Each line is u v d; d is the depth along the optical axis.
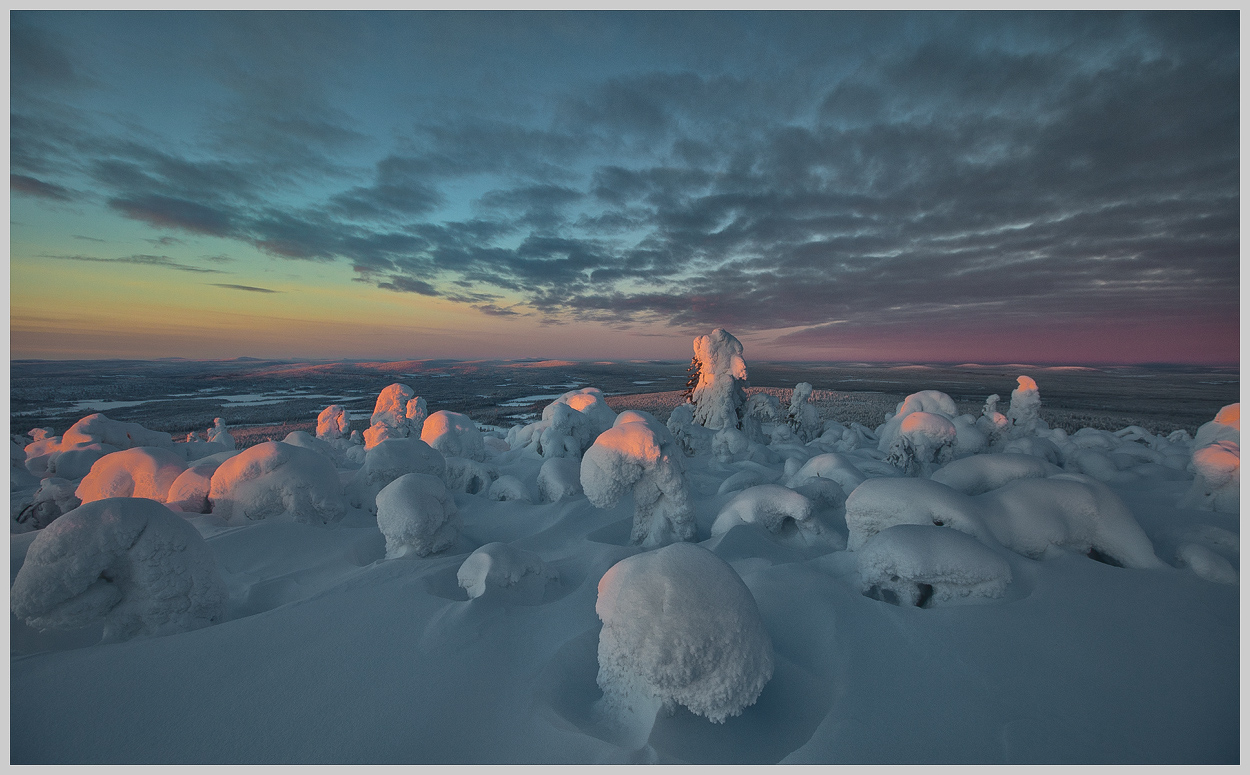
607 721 3.18
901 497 5.20
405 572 5.61
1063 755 2.70
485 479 10.52
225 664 3.77
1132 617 3.89
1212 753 2.70
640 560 3.40
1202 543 5.43
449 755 2.91
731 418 17.92
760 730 3.06
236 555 6.56
